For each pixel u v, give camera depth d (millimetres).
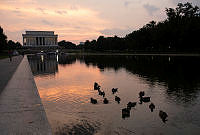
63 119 10195
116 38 146125
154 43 105062
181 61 48781
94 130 8836
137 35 115625
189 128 9094
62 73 30281
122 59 63750
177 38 86250
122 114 10734
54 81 22672
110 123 9680
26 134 6020
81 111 11461
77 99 14375
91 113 11117
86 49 198500
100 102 13516
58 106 12570
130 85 19844
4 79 18078
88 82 21953
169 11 95688
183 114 10961
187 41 81375
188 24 79625
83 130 8812
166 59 57250
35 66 42312
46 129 6391
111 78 24828
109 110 11688
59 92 16750
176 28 85250
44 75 27906
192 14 92375
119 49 140875
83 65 45000
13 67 31219
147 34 109812
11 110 8453
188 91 16578
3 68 29484
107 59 66500
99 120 10062
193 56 69062
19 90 12828
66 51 170750
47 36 196000
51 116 10656
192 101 13523
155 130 8883
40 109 8625
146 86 19141
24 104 9430
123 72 30844
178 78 23594
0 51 110875
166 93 16016
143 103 13172
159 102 13398
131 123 9656
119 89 17969
